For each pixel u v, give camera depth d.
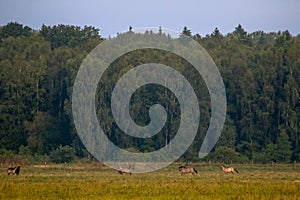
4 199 96.00
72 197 98.94
